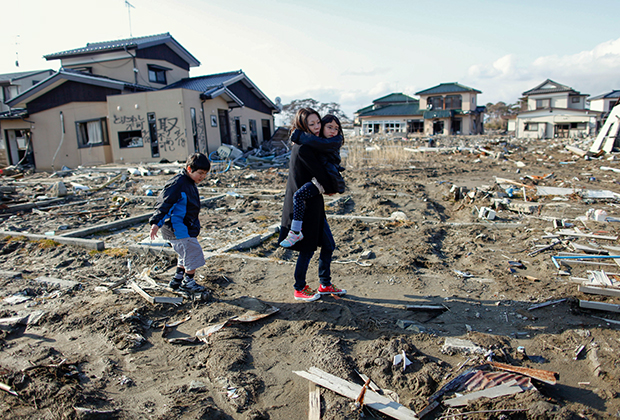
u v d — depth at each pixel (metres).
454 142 31.55
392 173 15.32
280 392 2.83
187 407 2.63
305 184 3.74
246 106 26.34
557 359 3.12
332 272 5.13
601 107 49.97
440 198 10.23
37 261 5.61
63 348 3.37
